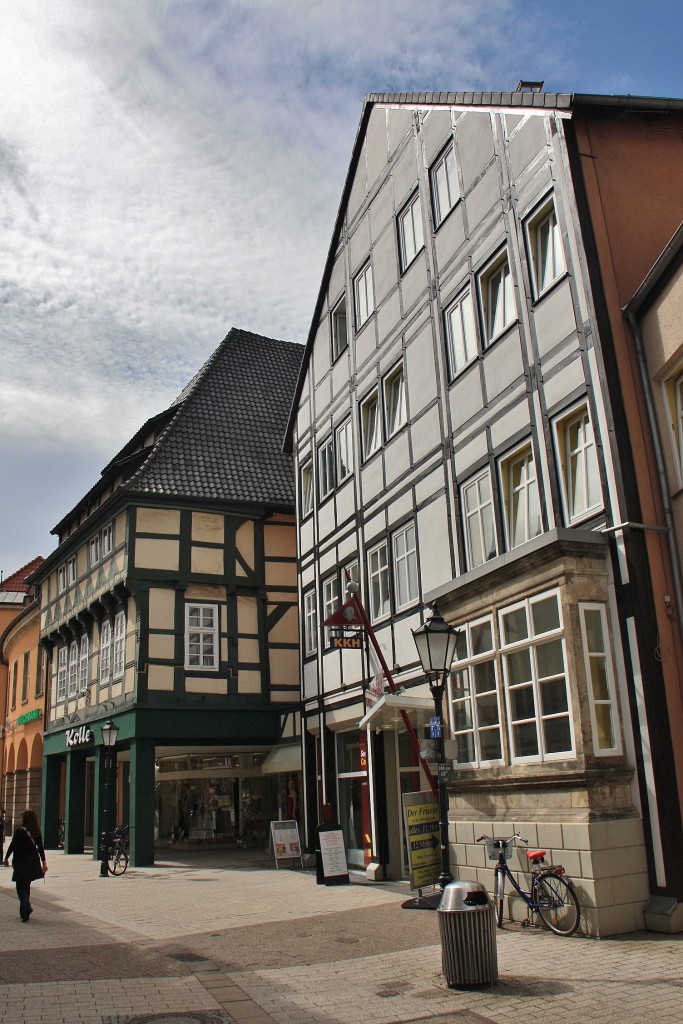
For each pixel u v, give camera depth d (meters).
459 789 12.03
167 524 23.72
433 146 16.06
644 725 9.79
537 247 12.68
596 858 9.41
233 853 24.89
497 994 7.32
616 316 11.16
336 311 20.77
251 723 23.36
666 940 8.87
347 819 18.98
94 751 27.62
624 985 7.32
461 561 14.14
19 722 36.28
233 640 23.73
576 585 10.23
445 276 15.32
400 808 16.72
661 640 10.03
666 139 12.31
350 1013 7.02
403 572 16.34
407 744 16.66
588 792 9.66
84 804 27.81
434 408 15.38
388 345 17.52
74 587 28.30
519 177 13.07
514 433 12.78
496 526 13.07
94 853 24.19
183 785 28.38
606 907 9.30
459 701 12.27
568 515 11.52
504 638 11.30
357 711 18.20
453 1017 6.77
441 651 10.99
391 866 16.50
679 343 10.23
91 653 26.47
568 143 11.81
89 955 9.63
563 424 11.79
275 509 24.94
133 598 23.30
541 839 10.20
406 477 16.31
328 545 20.20
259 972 8.65
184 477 24.34
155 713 22.42
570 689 10.02
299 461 22.61
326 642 20.14
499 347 13.34
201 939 10.70
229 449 25.64
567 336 11.66
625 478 10.46
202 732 22.81
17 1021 6.83
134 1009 7.21
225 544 24.25
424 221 16.23
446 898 7.81
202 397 26.58
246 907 13.59
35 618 35.56
